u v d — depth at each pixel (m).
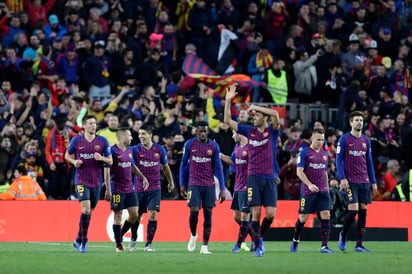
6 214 55.81
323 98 75.31
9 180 61.66
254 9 80.06
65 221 56.22
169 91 71.25
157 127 62.59
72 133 61.97
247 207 46.25
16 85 70.75
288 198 59.81
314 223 58.56
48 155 61.12
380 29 83.25
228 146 61.44
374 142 68.81
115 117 53.41
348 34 82.44
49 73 71.12
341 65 76.38
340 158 46.38
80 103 63.41
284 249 48.94
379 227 59.88
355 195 46.41
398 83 78.12
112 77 72.94
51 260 36.97
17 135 63.88
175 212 57.28
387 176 65.38
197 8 78.94
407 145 70.38
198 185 44.66
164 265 34.41
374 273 31.30
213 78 63.88
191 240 45.66
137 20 77.88
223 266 34.06
